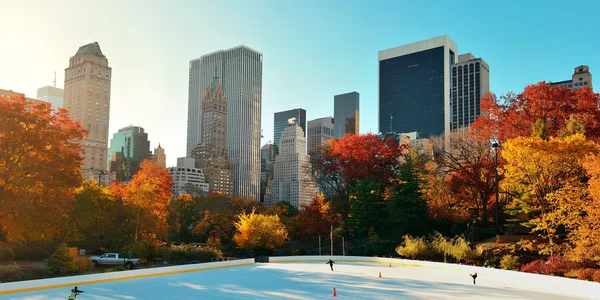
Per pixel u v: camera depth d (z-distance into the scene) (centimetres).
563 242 5638
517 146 5716
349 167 9294
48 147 5256
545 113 7356
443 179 8650
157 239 7256
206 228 9581
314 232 9231
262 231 7962
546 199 5481
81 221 6644
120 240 6669
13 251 5622
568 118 7056
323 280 4581
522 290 4059
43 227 5053
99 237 7025
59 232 6350
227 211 9956
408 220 7656
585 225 4762
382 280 4616
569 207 5062
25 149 4941
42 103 5306
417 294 3716
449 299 3494
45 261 5766
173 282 4416
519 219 6181
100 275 4425
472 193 7956
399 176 8006
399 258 6750
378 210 8131
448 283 4434
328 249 8456
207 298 3478
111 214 7238
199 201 12194
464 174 7675
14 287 3675
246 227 8031
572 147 5372
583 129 6372
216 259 6750
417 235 7619
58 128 5250
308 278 4753
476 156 8131
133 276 4800
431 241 7131
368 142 9438
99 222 7100
